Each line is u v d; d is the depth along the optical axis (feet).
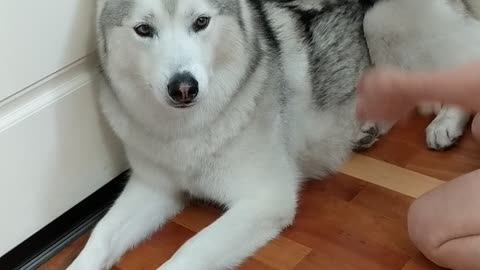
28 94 4.48
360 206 5.31
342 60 5.53
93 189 5.27
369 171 5.66
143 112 4.61
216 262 4.60
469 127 5.91
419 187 5.45
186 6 4.10
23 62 4.31
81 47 4.68
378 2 5.57
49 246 5.15
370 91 2.43
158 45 4.17
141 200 5.12
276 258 4.86
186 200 5.42
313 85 5.33
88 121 4.99
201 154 4.77
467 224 4.27
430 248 4.50
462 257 4.32
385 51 5.71
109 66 4.52
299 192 5.48
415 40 5.62
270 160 4.93
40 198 4.84
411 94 2.37
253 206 4.80
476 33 5.70
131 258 4.99
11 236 4.73
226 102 4.62
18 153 4.55
